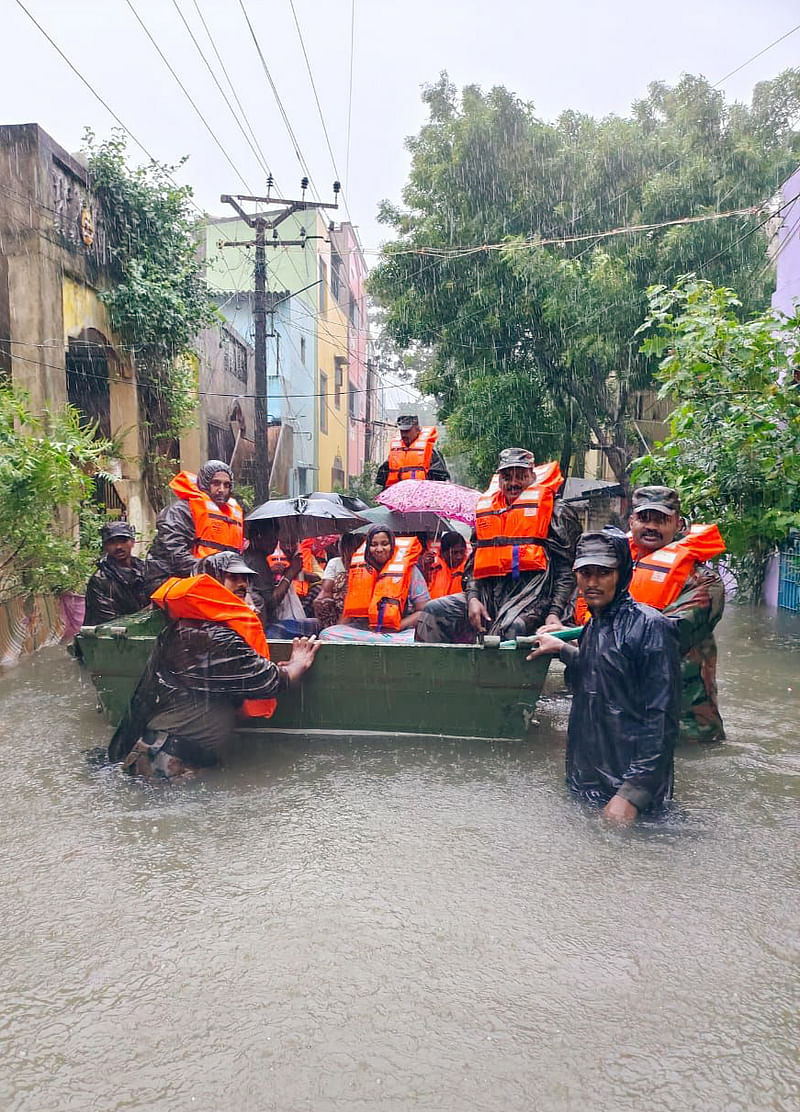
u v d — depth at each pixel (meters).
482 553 5.81
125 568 7.21
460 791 4.60
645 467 8.75
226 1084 2.37
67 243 11.66
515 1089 2.35
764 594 12.86
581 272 17.97
